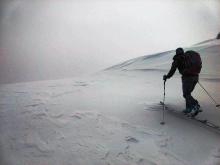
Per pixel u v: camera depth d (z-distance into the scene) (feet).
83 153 8.72
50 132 10.48
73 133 10.42
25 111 13.56
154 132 10.85
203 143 10.15
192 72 13.03
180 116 13.28
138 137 10.23
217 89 20.40
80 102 15.71
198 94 19.02
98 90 20.29
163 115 12.38
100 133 10.48
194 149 9.57
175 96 17.85
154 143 9.80
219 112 14.24
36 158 8.28
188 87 13.17
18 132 10.46
